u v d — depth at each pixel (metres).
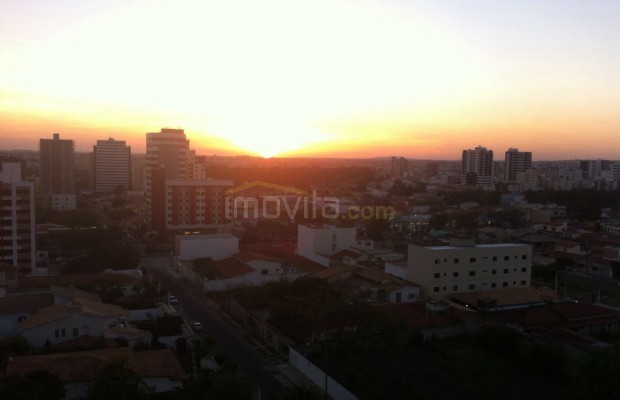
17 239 94.19
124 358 46.69
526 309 69.06
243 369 54.88
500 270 79.12
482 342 58.06
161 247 126.62
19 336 56.34
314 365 51.72
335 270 87.62
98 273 87.12
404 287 75.62
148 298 76.38
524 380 49.50
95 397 39.88
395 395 44.88
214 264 96.44
